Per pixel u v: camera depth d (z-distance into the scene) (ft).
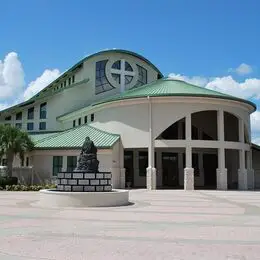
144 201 72.23
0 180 109.70
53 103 158.10
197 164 140.67
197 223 43.57
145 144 112.88
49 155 118.93
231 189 118.62
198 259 26.91
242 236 35.53
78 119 144.87
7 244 31.78
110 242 32.58
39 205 63.67
